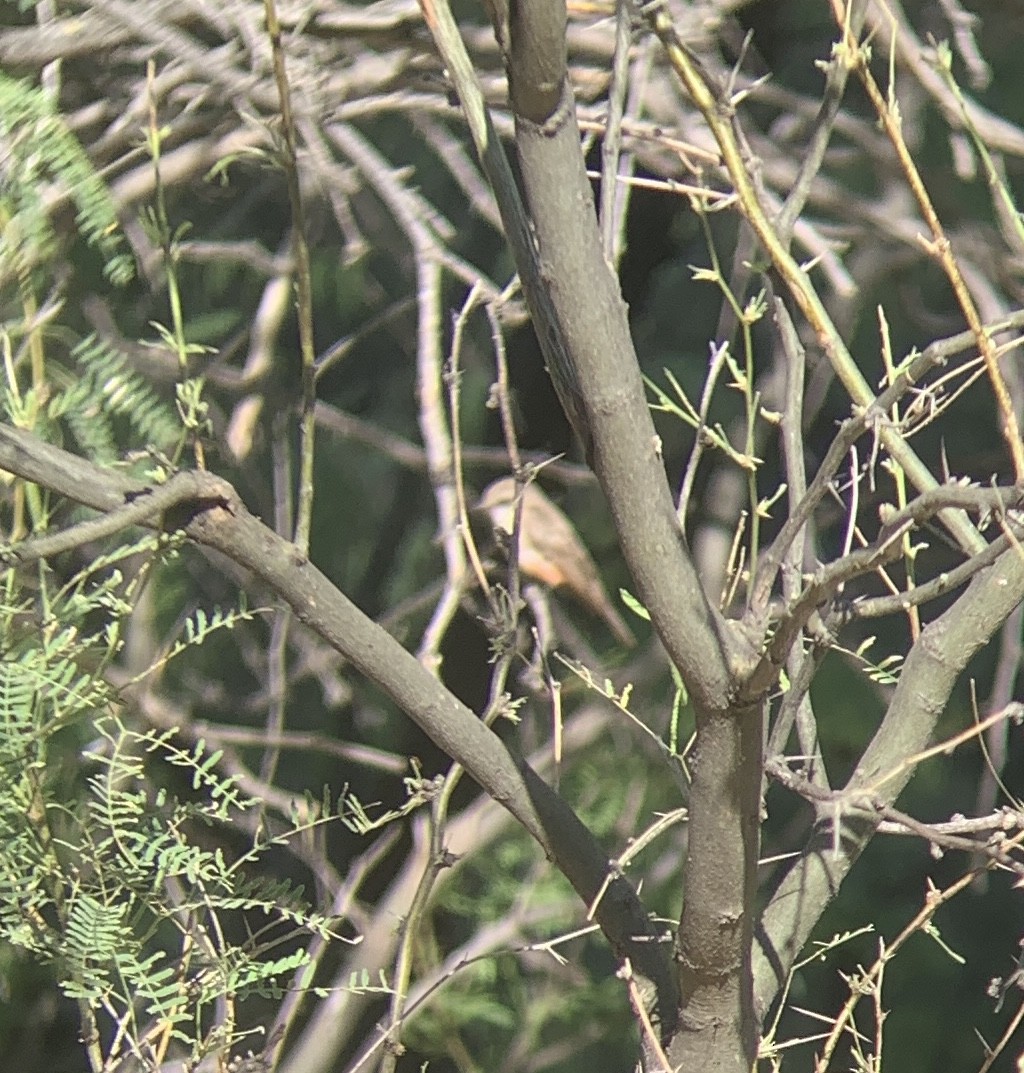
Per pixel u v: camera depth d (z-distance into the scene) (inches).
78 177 211.6
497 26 157.3
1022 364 377.1
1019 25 450.6
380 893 477.4
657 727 450.3
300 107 302.8
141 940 180.7
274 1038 204.2
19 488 201.5
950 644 194.2
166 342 194.4
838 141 443.8
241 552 169.3
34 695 182.4
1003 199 178.2
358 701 489.1
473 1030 500.7
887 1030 606.5
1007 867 181.8
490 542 446.6
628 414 162.4
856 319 413.4
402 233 482.3
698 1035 176.9
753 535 185.5
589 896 183.0
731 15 364.5
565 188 159.6
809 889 191.6
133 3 300.4
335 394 516.7
